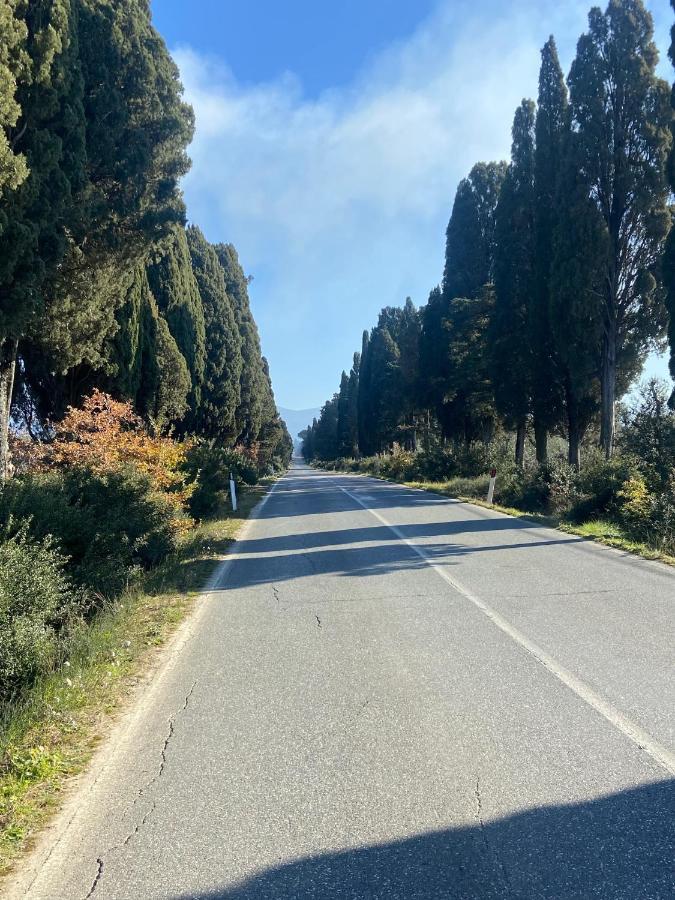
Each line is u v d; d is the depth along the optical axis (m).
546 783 3.48
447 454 34.00
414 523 15.26
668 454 18.14
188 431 30.98
